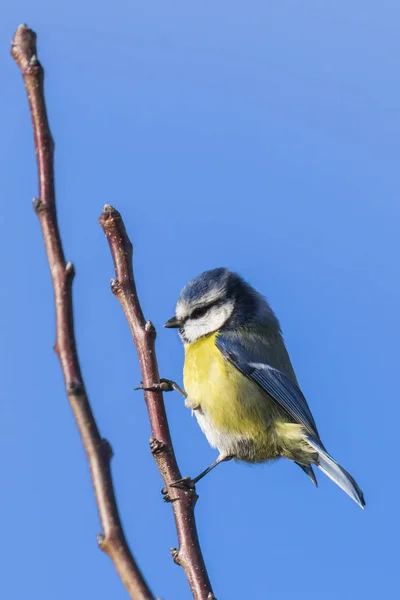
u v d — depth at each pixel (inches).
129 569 168.6
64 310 180.9
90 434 175.5
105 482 173.8
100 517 172.7
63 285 181.9
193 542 235.5
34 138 184.2
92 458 174.6
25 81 183.3
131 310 245.1
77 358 179.9
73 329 181.0
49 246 182.7
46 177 184.7
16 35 183.3
